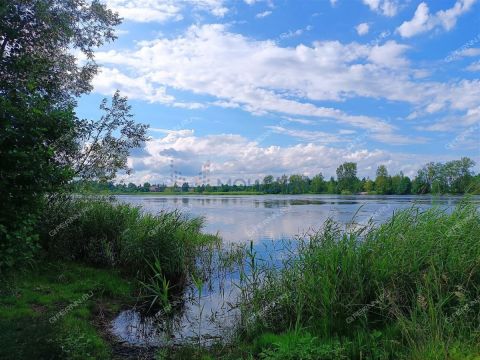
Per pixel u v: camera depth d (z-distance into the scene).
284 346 5.52
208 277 11.19
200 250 13.74
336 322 6.25
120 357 6.18
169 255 10.76
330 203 45.34
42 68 9.20
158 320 7.92
